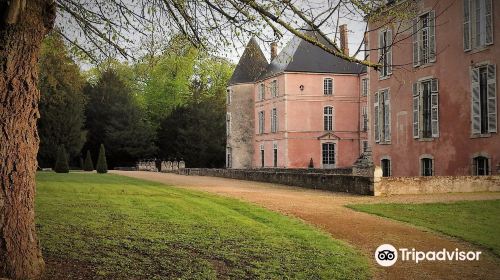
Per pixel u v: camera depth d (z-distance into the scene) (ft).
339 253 28.45
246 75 191.11
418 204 48.85
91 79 189.98
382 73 98.22
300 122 169.68
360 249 30.19
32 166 20.89
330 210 45.93
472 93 75.92
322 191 66.18
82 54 33.55
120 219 37.76
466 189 61.21
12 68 20.01
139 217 38.99
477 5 75.36
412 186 59.26
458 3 78.54
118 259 25.27
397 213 44.24
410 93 89.97
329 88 172.04
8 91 19.97
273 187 74.74
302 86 169.89
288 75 169.17
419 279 23.93
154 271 23.31
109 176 94.84
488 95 72.95
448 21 80.64
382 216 43.06
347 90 172.86
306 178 74.08
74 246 27.89
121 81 188.24
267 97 180.34
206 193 60.70
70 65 71.72
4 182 19.90
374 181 57.72
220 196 57.00
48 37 33.42
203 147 188.24
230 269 24.20
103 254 26.27
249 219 39.65
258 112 187.32
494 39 72.13
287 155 168.14
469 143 76.48
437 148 83.35
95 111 185.47
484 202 49.42
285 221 38.75
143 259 25.50
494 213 44.11
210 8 28.99
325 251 28.76
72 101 153.38
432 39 84.23
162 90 203.51
